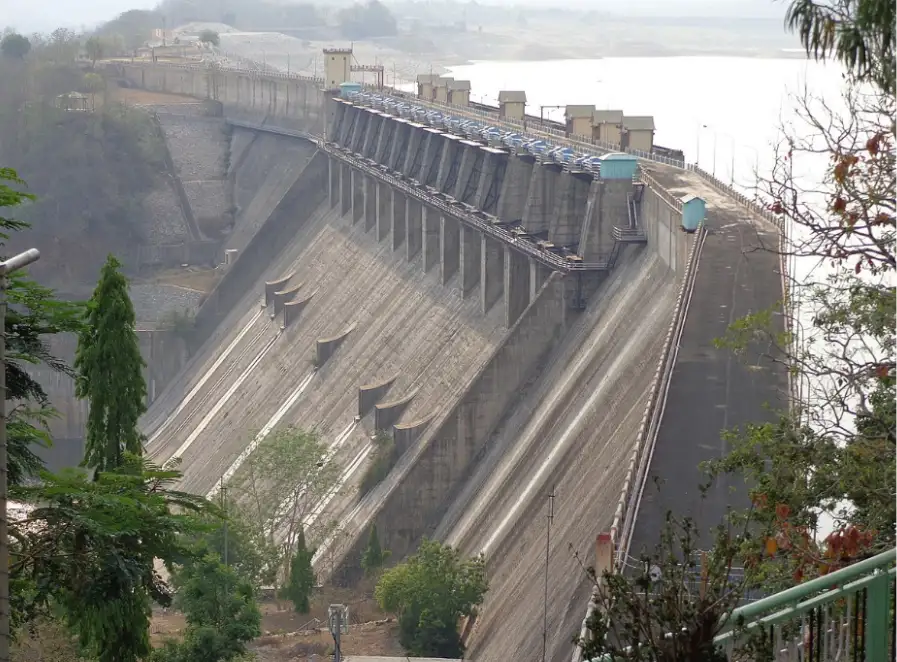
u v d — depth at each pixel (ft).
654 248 346.54
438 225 482.69
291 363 533.14
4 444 95.76
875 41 95.61
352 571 366.84
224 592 253.85
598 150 450.71
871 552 99.55
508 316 398.62
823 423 115.44
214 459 517.96
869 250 103.91
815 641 78.89
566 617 234.99
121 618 152.76
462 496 362.53
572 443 303.89
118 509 128.06
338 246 593.42
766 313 120.98
